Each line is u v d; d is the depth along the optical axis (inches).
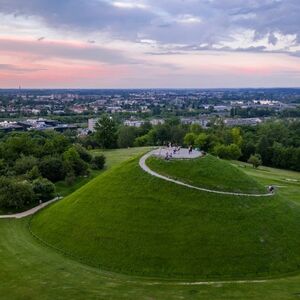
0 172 3961.6
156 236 2383.1
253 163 5767.7
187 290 1968.5
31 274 2122.3
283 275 2191.2
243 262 2242.9
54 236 2613.2
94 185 2992.1
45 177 4025.6
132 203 2630.4
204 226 2428.6
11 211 3240.7
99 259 2306.8
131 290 1959.9
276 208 2721.5
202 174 2837.1
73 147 4766.2
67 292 1920.5
